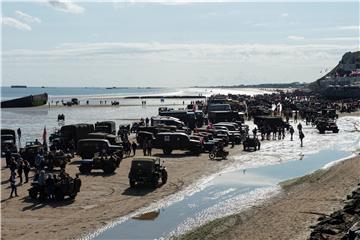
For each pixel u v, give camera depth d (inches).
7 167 1793.8
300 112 4662.9
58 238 940.0
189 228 1017.5
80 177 1561.3
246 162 1982.0
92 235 964.0
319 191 1359.5
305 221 1026.1
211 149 2213.3
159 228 1015.6
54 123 4126.5
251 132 3289.9
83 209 1165.1
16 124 4047.7
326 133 3319.4
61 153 1800.0
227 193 1373.0
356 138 2997.0
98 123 2691.9
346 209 1003.3
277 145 2620.6
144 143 2113.7
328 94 7519.7
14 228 1000.9
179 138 2171.5
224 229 1003.9
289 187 1456.7
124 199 1275.8
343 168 1750.7
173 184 1486.2
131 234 971.3
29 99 6668.3
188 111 3617.1
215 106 4126.5
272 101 6688.0
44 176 1258.6
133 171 1416.1
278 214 1109.7
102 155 1702.8
